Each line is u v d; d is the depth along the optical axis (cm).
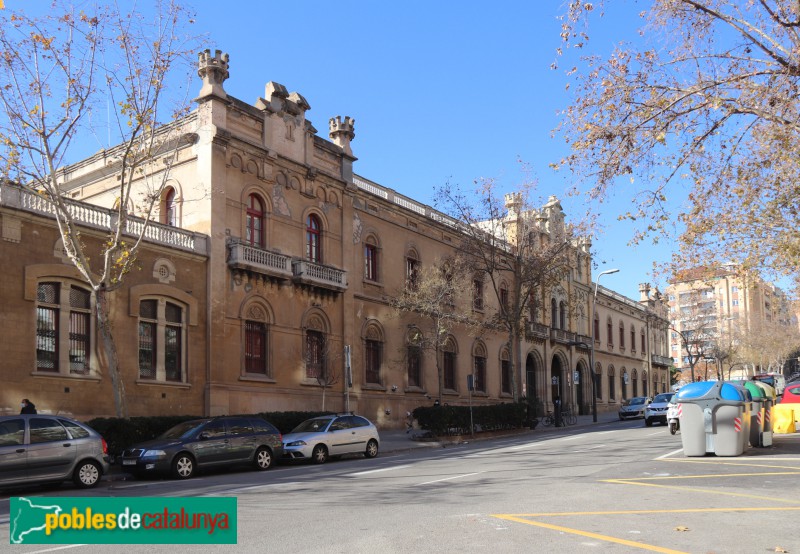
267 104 3056
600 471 1553
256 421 1978
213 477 1773
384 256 3716
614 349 6788
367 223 3619
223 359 2723
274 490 1366
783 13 1393
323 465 2056
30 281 2152
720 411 1769
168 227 2586
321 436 2153
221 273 2753
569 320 5634
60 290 2241
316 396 3153
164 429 2095
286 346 3030
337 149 3462
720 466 1569
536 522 944
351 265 3447
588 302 6212
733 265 2005
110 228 2373
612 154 1477
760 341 8406
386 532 884
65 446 1502
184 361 2600
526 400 3881
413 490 1308
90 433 1566
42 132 1891
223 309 2747
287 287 3059
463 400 4200
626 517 979
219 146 2800
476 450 2452
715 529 895
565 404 5106
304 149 3253
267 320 2962
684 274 2044
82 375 2267
